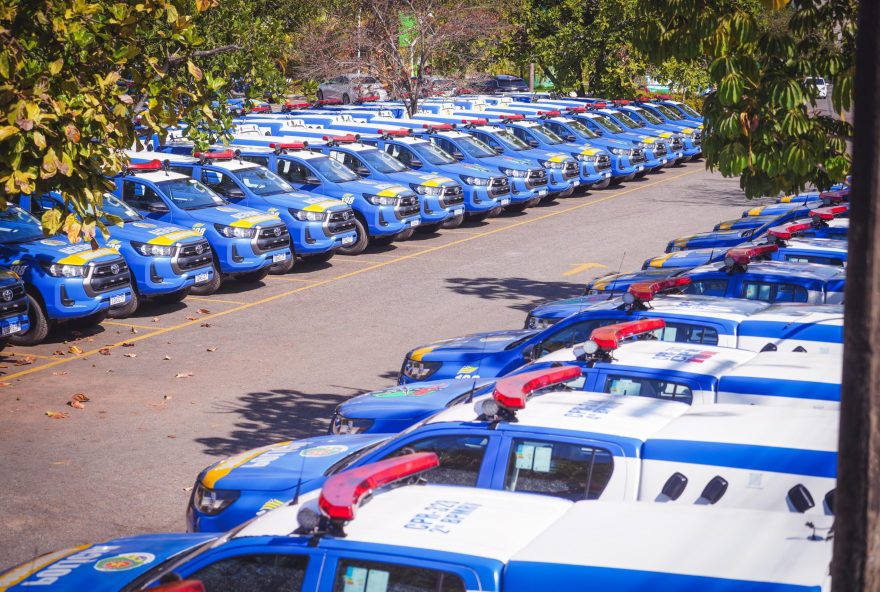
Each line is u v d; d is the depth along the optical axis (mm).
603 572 3639
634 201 30156
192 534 5980
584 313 8977
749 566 3559
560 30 40938
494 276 20031
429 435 5730
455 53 38719
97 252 15320
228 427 11344
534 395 6078
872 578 3141
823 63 10539
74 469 9992
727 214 27438
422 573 3910
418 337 15438
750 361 6980
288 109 32906
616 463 5230
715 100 10578
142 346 15008
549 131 31719
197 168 20609
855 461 3156
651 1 11039
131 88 13172
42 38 10312
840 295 10438
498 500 4430
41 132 9688
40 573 5406
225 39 21594
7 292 13688
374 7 34750
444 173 25688
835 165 10430
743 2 10773
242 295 18547
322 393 12664
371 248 23219
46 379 13258
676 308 8781
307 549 4141
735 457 5012
